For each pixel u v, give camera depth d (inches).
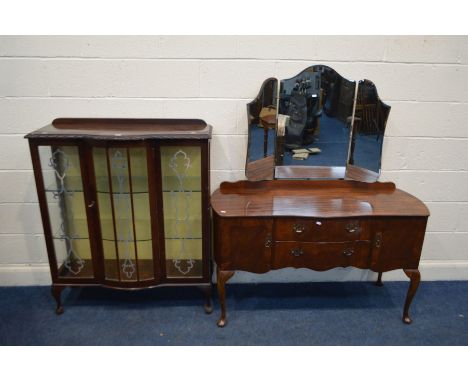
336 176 77.6
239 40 71.7
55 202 69.0
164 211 70.4
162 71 72.9
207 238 71.1
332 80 71.9
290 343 69.9
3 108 73.5
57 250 72.4
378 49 72.9
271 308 79.6
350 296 84.2
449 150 80.4
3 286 86.0
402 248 68.8
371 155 76.7
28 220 82.4
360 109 73.8
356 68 74.0
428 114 77.6
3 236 82.8
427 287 87.8
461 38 72.6
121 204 67.2
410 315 77.7
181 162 67.0
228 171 80.6
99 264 71.8
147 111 75.3
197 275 74.3
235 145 78.6
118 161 63.9
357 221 66.2
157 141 64.1
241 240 67.5
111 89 73.5
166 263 73.5
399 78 74.9
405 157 80.9
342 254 68.3
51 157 65.3
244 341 70.1
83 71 72.2
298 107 73.0
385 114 74.0
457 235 87.6
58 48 70.5
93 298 81.7
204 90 74.5
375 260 69.3
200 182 68.6
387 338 71.4
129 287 72.1
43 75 71.9
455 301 82.5
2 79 71.6
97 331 72.1
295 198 72.5
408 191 83.7
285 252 68.3
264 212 66.1
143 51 71.5
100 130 67.9
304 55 73.0
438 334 72.5
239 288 86.6
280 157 76.0
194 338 70.7
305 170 76.9
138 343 69.3
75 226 71.1
